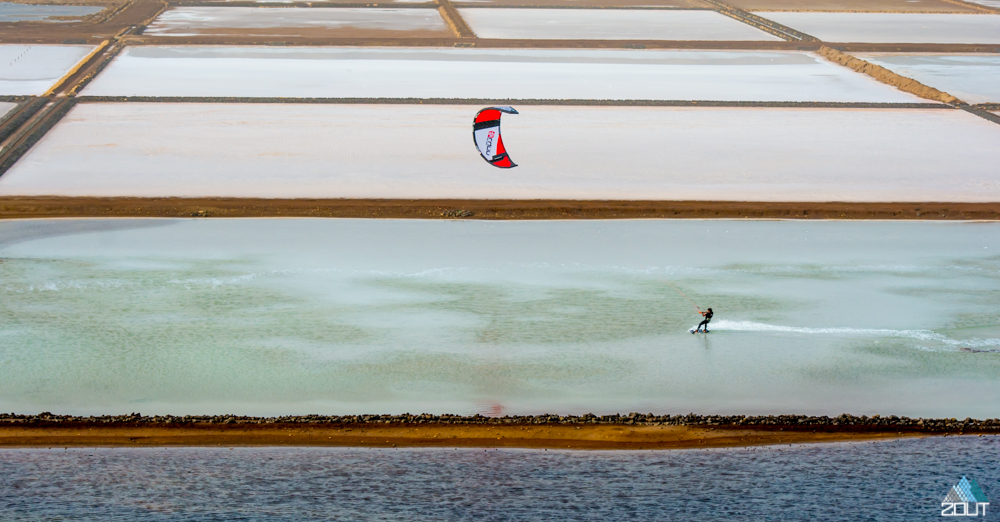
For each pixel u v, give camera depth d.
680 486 33.72
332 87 103.50
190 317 46.00
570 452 35.53
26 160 75.00
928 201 68.75
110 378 39.75
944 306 48.81
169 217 62.88
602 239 59.81
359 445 35.72
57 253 55.16
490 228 61.72
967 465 34.81
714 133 87.12
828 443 36.25
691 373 41.06
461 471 34.28
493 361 41.97
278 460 34.69
